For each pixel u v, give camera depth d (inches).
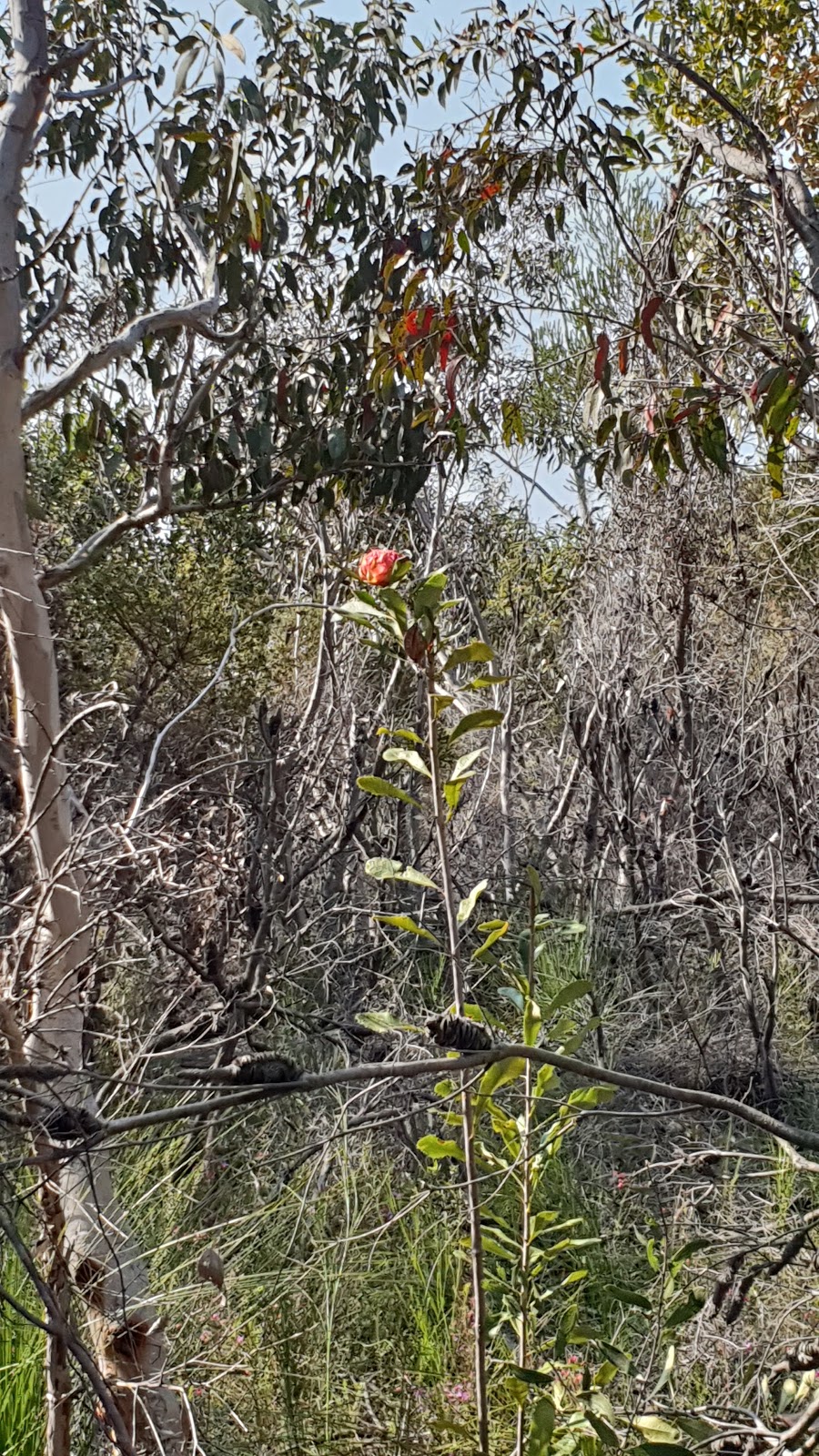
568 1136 150.9
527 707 278.4
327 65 174.7
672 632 235.9
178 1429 97.2
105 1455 94.3
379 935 183.8
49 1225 89.3
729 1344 105.7
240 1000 140.2
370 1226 133.4
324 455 184.5
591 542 266.1
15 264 118.0
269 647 240.2
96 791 157.1
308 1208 129.1
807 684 210.1
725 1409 83.2
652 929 198.7
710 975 189.0
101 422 180.4
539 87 114.7
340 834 181.8
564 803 227.0
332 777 204.8
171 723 107.0
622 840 217.8
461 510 265.6
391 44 183.0
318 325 214.5
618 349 102.5
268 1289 118.7
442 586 68.0
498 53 116.8
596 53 114.3
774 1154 144.9
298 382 186.5
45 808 99.8
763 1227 120.5
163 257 185.2
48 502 216.5
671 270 115.9
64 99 135.0
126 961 120.5
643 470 207.9
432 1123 146.3
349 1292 123.0
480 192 121.8
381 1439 103.9
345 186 183.2
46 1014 90.2
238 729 207.2
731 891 183.5
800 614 211.0
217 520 223.6
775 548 180.7
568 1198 137.1
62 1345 87.0
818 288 95.0
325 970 176.4
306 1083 53.3
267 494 185.2
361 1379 114.4
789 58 181.0
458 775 72.0
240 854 152.2
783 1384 85.7
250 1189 133.6
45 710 111.6
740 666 223.5
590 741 219.9
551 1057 61.0
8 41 157.9
